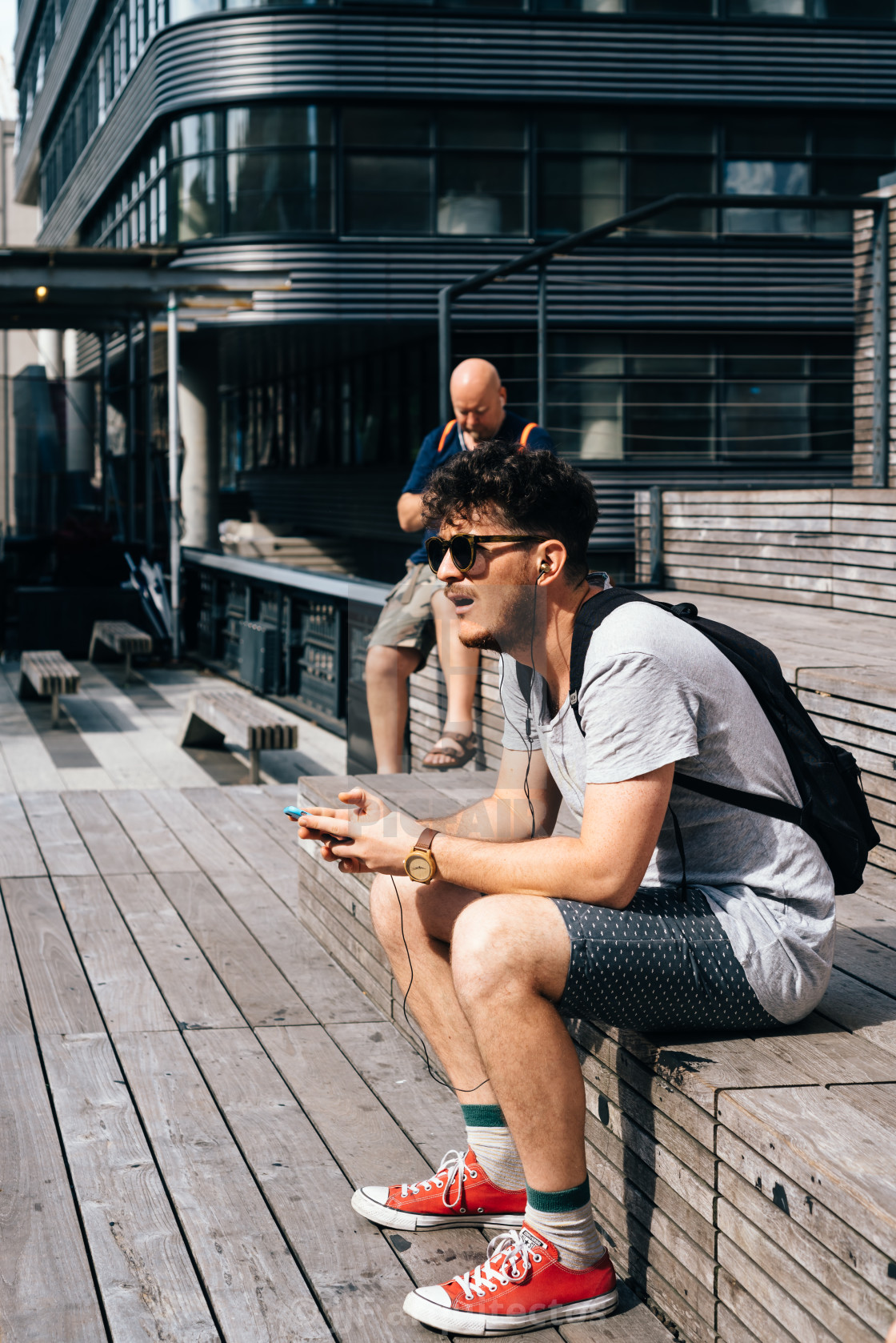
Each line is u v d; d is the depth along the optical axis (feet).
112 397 61.98
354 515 69.15
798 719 6.56
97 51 77.41
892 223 21.77
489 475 6.21
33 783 26.37
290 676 36.42
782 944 6.22
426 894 6.90
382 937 7.10
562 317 55.26
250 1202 7.56
